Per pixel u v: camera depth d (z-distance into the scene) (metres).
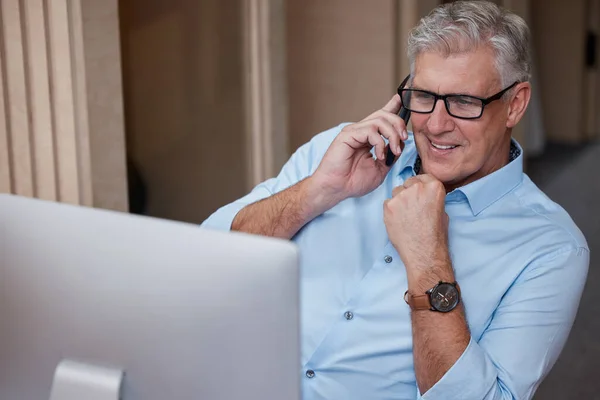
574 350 4.50
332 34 4.68
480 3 2.12
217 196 4.43
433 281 2.00
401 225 2.06
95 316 1.59
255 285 1.49
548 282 2.09
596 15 7.97
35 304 1.63
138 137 4.21
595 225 6.22
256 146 4.37
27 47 3.21
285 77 4.38
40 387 1.67
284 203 2.36
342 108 4.75
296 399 1.52
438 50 2.05
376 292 2.23
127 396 1.60
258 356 1.51
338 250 2.33
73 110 3.27
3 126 3.27
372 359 2.20
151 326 1.55
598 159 7.71
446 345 1.97
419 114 2.10
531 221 2.19
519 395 2.02
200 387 1.54
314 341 2.26
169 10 4.16
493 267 2.15
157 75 4.19
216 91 4.30
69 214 1.60
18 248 1.63
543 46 8.04
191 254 1.52
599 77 8.14
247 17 4.23
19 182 3.33
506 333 2.06
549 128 8.23
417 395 2.15
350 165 2.29
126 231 1.56
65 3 3.17
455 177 2.13
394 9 4.52
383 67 4.60
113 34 3.32
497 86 2.07
